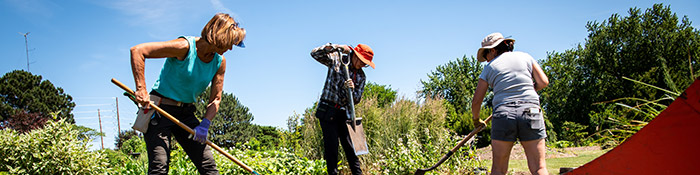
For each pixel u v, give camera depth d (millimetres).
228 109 23328
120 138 18266
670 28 26594
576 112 29609
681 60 24812
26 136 5973
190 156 3482
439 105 7656
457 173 5773
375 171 6055
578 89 30328
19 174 5781
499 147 3215
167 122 3213
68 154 5953
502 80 3260
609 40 29266
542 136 3100
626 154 2242
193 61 3215
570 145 9188
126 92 3068
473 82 38656
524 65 3277
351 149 4293
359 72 4406
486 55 3662
